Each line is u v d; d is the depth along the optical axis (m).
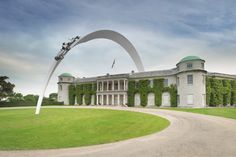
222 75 59.41
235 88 60.84
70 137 17.38
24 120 30.44
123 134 18.38
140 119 27.19
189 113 33.34
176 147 12.73
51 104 87.31
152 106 65.12
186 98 55.09
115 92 72.06
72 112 41.97
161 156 10.91
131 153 11.70
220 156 10.73
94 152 12.30
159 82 64.25
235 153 11.24
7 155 12.06
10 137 17.61
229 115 30.44
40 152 12.68
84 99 83.69
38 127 23.09
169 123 23.31
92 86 81.50
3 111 50.94
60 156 11.63
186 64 55.75
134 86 69.75
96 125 23.30
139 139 15.82
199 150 11.91
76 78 93.06
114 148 13.18
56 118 31.95
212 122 23.38
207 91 55.41
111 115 32.88
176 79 61.34
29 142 15.62
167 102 62.28
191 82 54.53
